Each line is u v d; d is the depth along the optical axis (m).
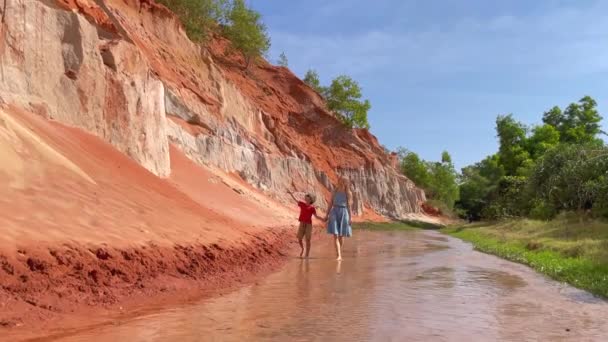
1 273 4.88
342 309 5.13
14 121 8.66
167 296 5.87
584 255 10.70
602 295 6.38
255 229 15.21
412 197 62.50
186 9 40.88
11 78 10.53
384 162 60.91
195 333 4.07
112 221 7.64
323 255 12.15
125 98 14.30
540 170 31.42
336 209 11.37
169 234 8.45
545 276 8.59
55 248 5.76
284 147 40.66
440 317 4.82
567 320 4.84
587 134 51.81
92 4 20.34
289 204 32.94
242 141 32.09
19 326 4.17
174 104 26.88
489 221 39.34
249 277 7.78
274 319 4.62
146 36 29.61
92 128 12.82
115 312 4.93
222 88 33.97
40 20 11.80
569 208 27.03
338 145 53.22
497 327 4.46
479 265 10.14
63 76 12.25
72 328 4.23
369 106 57.91
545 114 54.91
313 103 54.62
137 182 11.29
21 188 6.96
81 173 8.94
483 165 78.19
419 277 7.91
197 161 24.53
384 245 16.33
